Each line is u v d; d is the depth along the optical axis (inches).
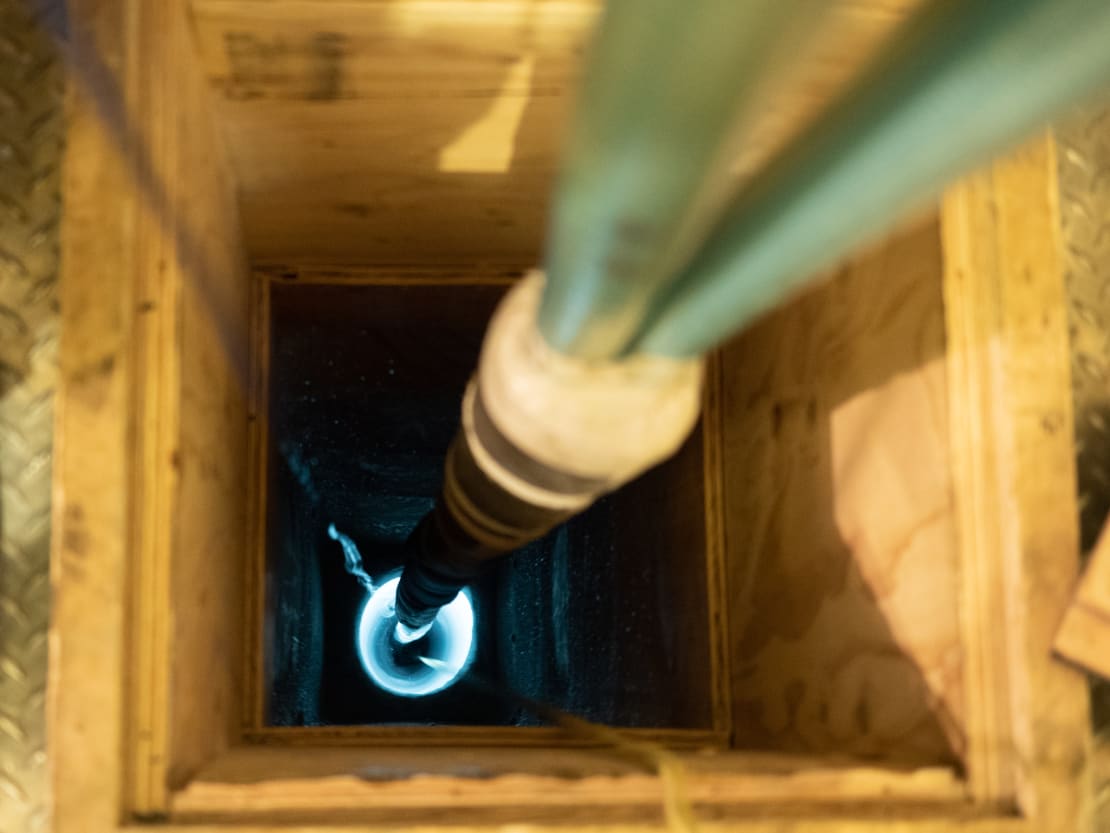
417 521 101.3
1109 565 35.8
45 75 36.9
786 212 13.4
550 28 40.8
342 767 38.1
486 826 33.1
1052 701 35.5
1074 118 41.0
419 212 55.4
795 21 9.8
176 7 37.9
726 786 35.2
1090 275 40.3
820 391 48.3
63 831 31.8
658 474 68.2
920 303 39.1
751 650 56.4
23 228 36.3
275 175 51.0
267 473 58.9
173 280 36.1
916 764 37.6
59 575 32.4
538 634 90.0
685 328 19.1
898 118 11.0
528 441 25.9
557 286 17.6
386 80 43.8
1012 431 36.6
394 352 68.7
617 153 11.9
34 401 35.7
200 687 40.4
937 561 38.1
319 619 86.7
